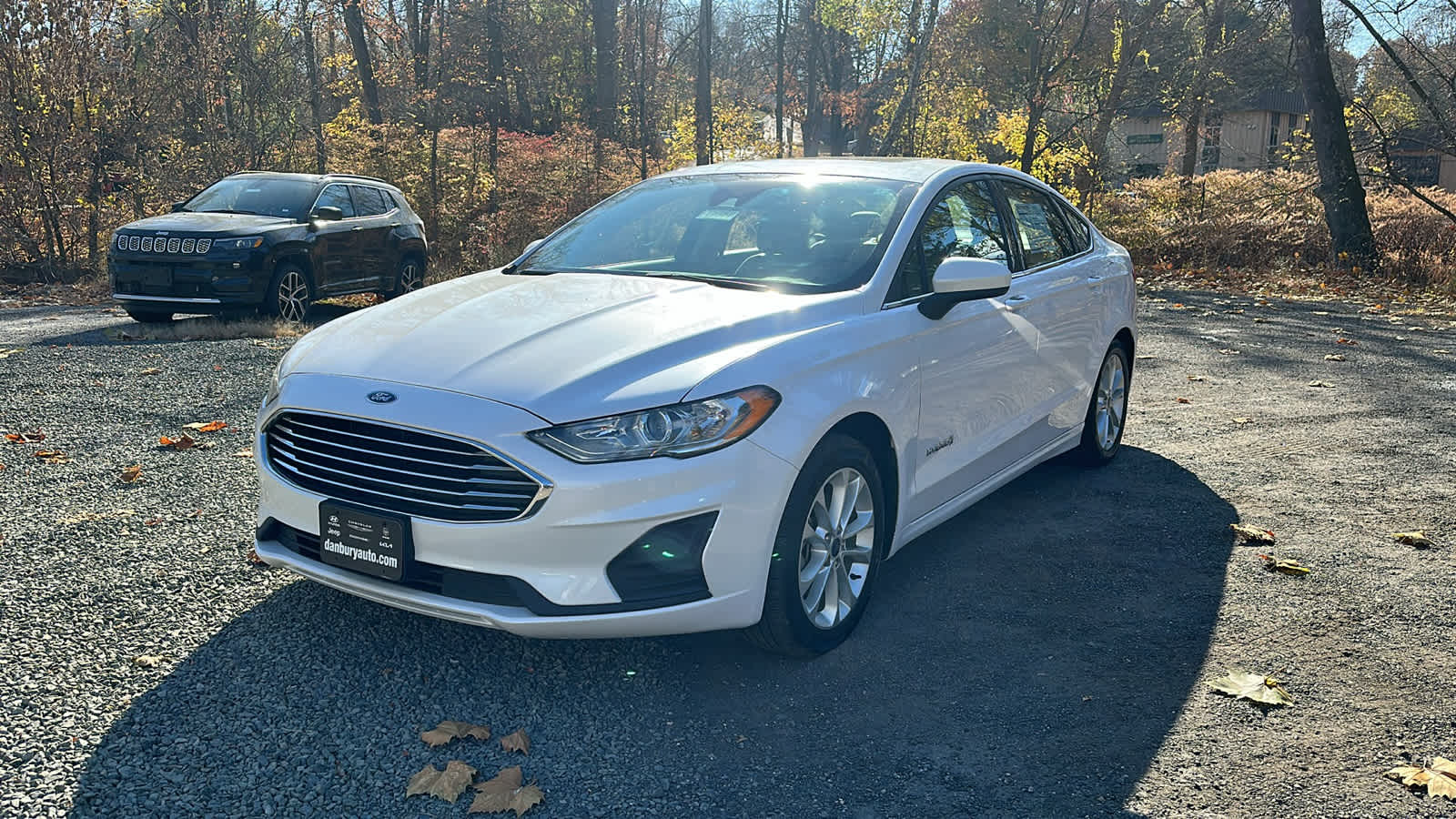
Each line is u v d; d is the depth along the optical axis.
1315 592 3.88
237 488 4.77
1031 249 4.79
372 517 2.95
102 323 10.41
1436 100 15.87
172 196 17.00
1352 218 15.70
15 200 15.19
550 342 3.13
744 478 2.94
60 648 3.20
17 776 2.54
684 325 3.21
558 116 35.88
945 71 25.88
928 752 2.79
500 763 2.69
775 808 2.54
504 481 2.82
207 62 18.12
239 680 3.05
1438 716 3.00
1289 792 2.63
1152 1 22.19
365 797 2.53
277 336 9.32
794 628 3.17
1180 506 4.88
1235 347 9.36
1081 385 5.09
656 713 2.96
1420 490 5.11
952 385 3.88
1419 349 9.28
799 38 56.06
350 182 11.98
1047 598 3.82
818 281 3.67
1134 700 3.08
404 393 2.96
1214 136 37.00
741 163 4.84
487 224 18.50
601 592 2.83
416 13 28.94
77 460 5.16
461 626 3.45
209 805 2.47
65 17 15.09
